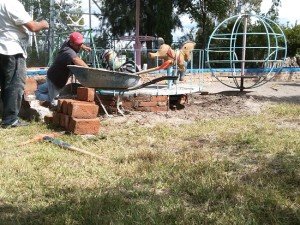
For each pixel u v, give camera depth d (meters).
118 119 5.13
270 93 8.08
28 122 4.84
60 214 2.39
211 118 5.40
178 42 13.24
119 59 6.31
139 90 5.81
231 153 3.76
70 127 4.32
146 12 13.10
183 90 5.98
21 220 2.34
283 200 2.62
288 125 5.00
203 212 2.48
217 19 14.09
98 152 3.71
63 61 5.36
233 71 8.40
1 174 3.01
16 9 4.41
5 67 4.48
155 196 2.69
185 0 13.52
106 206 2.48
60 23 12.45
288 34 13.41
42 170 3.14
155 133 4.46
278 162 3.45
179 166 3.27
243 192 2.74
